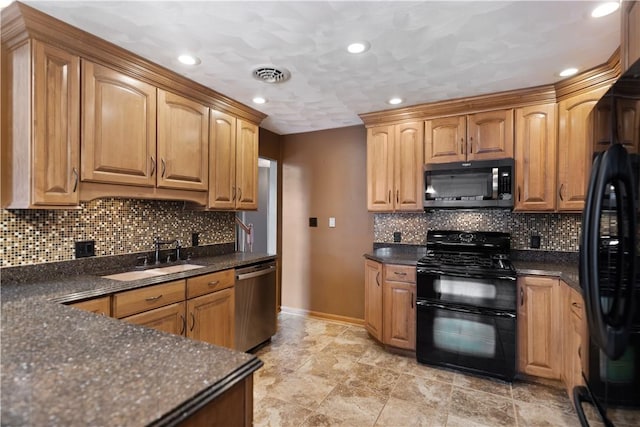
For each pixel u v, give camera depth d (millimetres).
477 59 2133
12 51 1718
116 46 1955
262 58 2123
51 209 1934
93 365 827
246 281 2842
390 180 3211
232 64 2207
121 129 2072
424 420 2012
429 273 2717
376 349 3057
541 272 2395
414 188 3096
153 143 2273
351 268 3809
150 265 2551
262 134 3926
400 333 2877
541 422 1999
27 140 1670
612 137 1110
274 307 3213
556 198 2590
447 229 3256
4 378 754
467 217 3180
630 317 955
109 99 2008
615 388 1108
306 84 2553
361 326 3693
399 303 2883
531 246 2916
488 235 2994
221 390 763
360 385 2410
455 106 2908
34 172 1671
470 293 2576
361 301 3754
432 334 2705
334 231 3906
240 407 856
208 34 1836
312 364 2746
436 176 2951
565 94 2525
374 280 3115
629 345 969
